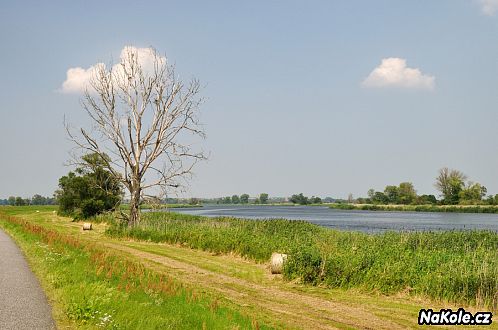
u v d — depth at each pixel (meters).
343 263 17.89
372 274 16.83
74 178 59.53
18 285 13.44
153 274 16.92
